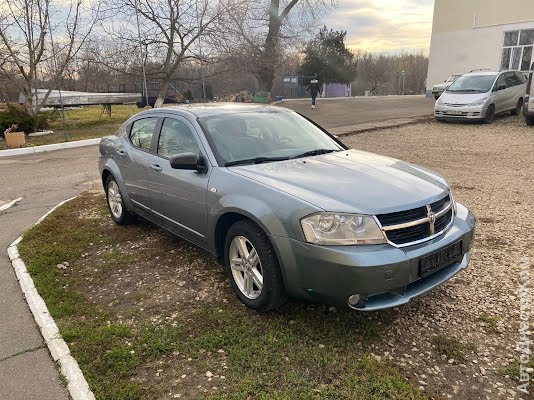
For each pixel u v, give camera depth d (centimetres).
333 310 352
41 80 2227
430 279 327
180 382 277
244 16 2253
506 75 1577
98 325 344
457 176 793
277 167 376
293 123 475
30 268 446
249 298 354
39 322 349
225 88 2753
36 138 1611
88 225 583
